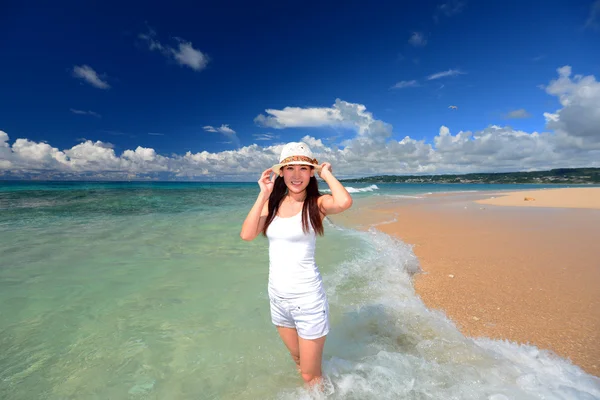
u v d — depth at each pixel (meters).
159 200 17.88
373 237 8.48
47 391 2.44
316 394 2.37
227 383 2.59
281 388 2.52
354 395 2.35
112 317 3.63
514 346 3.08
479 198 23.56
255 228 2.45
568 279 4.86
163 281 4.80
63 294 4.22
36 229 8.56
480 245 7.23
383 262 6.02
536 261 5.82
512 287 4.64
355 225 10.63
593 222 10.16
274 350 3.08
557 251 6.47
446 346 3.05
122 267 5.42
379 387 2.43
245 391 2.49
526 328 3.45
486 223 10.41
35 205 13.53
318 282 2.35
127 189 26.52
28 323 3.44
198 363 2.85
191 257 6.16
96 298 4.13
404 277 5.19
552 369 2.68
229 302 4.13
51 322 3.48
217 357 2.95
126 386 2.53
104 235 7.93
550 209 14.35
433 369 2.65
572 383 2.46
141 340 3.18
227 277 5.06
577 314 3.73
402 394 2.34
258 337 3.30
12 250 6.33
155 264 5.64
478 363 2.76
